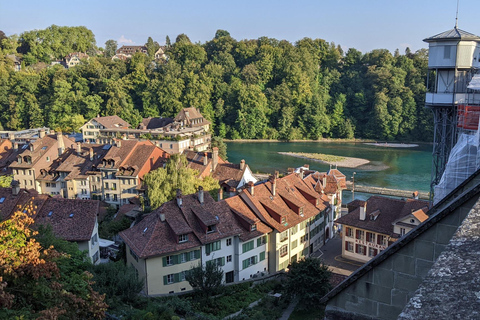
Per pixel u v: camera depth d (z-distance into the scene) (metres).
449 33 45.66
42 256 20.55
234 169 77.75
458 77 45.84
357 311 12.38
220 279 44.22
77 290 21.84
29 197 55.00
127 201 88.69
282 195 60.94
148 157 89.38
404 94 186.12
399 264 11.52
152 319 32.72
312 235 63.78
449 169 35.97
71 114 195.62
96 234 53.84
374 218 58.19
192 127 155.25
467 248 6.84
